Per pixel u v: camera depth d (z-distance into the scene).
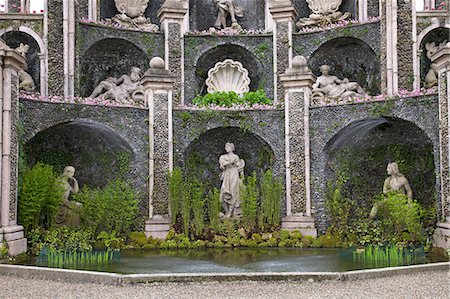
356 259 13.95
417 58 20.53
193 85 22.70
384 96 17.53
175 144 18.73
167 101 18.72
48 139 18.56
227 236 17.81
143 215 18.19
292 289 10.09
